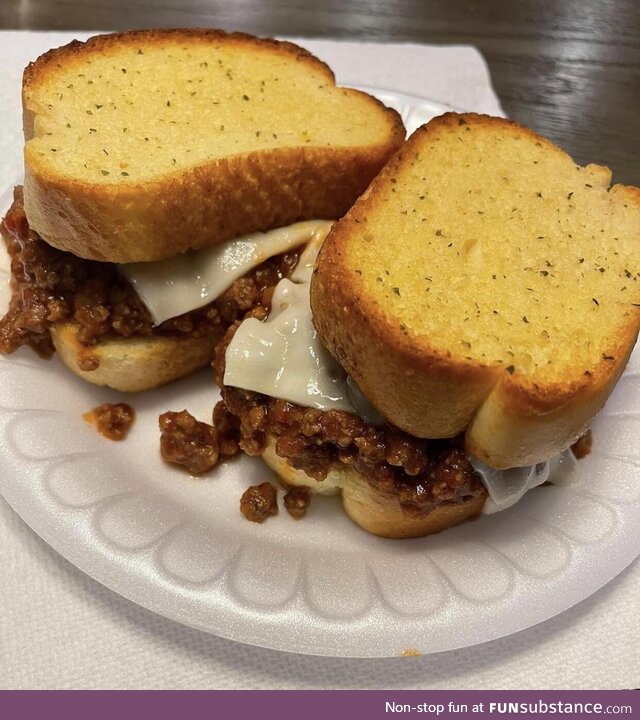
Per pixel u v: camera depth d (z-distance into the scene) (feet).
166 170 0.69
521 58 1.26
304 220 0.77
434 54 1.16
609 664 0.60
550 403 0.54
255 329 0.67
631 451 0.70
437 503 0.63
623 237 0.69
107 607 0.60
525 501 0.68
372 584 0.61
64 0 1.24
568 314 0.62
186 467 0.71
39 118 0.72
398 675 0.59
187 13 1.26
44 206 0.67
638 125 1.15
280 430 0.66
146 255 0.69
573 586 0.61
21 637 0.58
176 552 0.61
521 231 0.68
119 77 0.79
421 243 0.65
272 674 0.58
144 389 0.78
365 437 0.62
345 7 1.32
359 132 0.80
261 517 0.68
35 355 0.75
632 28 1.32
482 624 0.59
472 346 0.58
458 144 0.75
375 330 0.56
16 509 0.62
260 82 0.83
